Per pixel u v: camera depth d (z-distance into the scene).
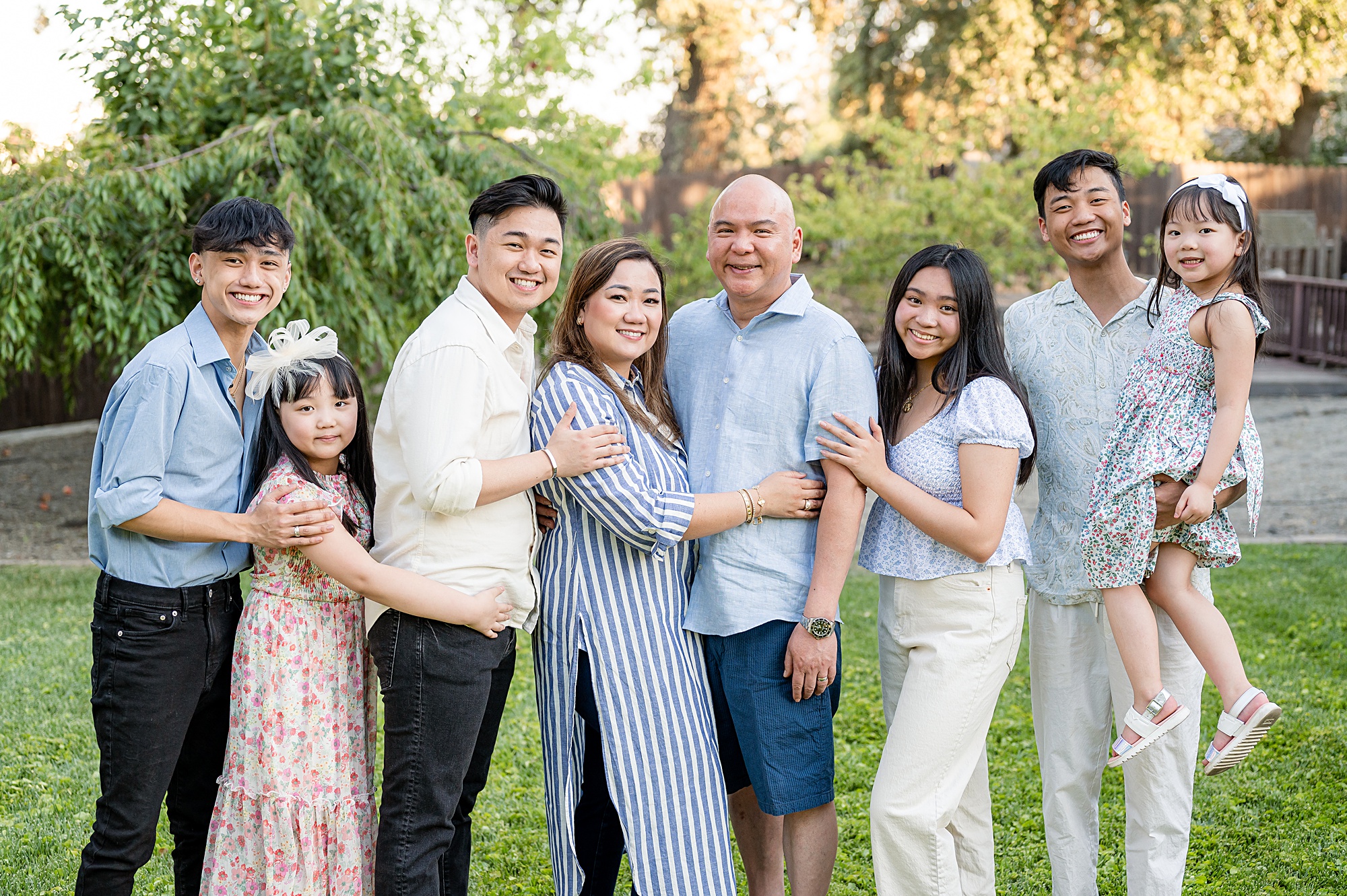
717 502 2.71
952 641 2.70
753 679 2.81
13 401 12.66
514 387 2.63
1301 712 4.64
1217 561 2.89
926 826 2.68
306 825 2.53
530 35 9.16
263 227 2.59
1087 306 3.01
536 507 2.82
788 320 2.88
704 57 21.45
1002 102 16.80
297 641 2.56
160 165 6.47
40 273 6.51
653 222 15.81
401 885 2.54
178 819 2.81
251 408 2.69
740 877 3.56
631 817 2.65
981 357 2.74
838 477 2.76
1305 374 13.93
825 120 26.36
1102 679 3.03
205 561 2.56
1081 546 2.91
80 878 2.56
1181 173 16.25
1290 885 3.34
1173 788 2.94
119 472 2.46
